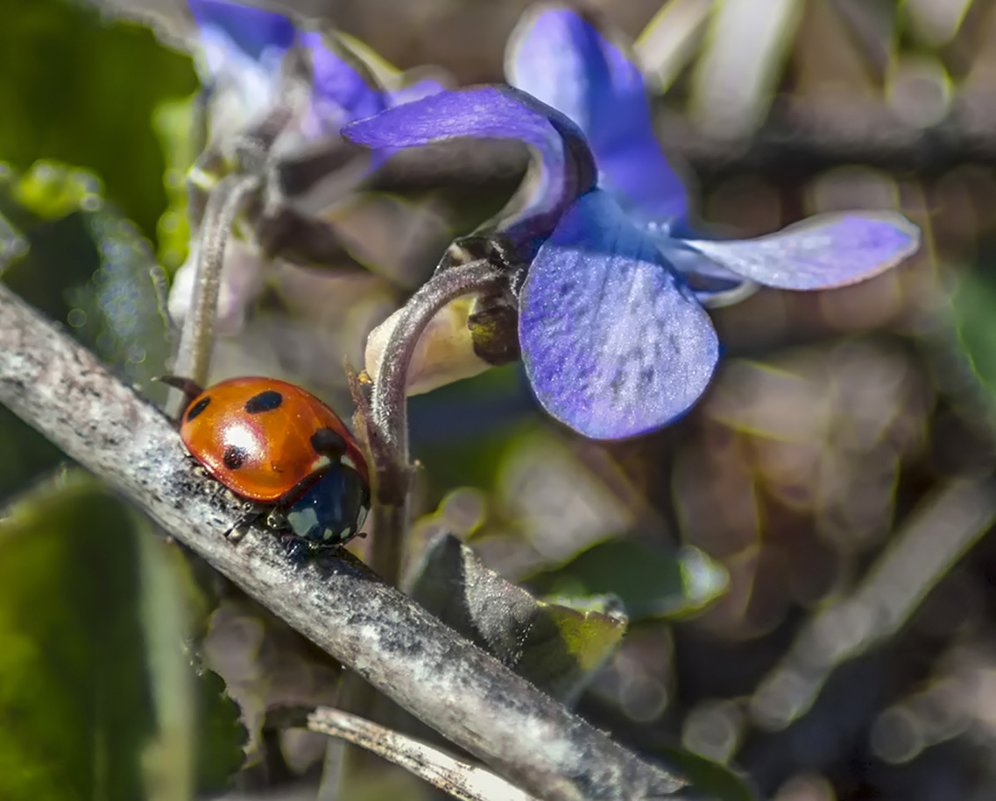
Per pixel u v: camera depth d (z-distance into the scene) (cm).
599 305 12
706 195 17
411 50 19
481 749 12
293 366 16
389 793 13
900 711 15
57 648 12
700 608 14
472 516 15
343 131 12
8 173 14
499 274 12
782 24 18
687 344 12
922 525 16
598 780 12
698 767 13
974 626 16
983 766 15
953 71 18
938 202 17
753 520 16
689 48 18
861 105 17
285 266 16
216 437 12
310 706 12
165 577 12
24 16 14
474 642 12
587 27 13
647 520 16
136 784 12
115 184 15
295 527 12
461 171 16
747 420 16
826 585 16
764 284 12
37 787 12
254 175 14
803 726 15
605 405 12
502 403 16
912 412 16
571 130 12
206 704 12
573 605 13
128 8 15
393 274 16
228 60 14
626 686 15
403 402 12
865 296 17
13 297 12
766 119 17
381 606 12
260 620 14
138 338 14
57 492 12
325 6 19
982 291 16
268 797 13
